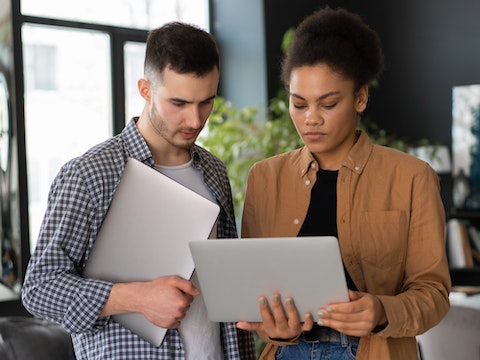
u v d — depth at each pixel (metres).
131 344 1.64
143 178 1.64
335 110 1.67
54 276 1.59
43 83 5.07
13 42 4.69
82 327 1.59
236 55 5.91
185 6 5.88
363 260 1.73
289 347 1.74
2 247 4.75
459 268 5.73
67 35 5.19
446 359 3.50
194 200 1.64
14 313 4.54
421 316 1.60
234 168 4.61
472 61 5.89
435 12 6.07
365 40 1.71
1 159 4.80
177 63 1.59
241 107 5.89
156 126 1.69
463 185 5.82
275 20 5.82
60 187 1.62
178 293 1.55
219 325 1.79
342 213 1.75
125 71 5.50
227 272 1.52
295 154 1.85
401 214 1.72
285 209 1.82
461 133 5.85
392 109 6.32
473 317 3.41
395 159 1.77
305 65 1.66
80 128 5.26
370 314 1.50
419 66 6.17
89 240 1.63
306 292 1.50
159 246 1.64
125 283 1.61
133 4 5.56
